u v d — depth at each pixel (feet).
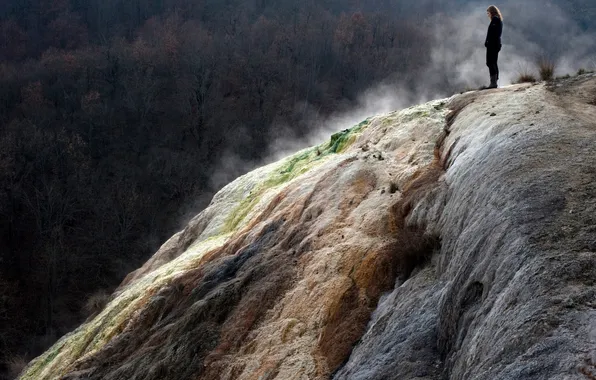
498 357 19.24
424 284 32.32
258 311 42.45
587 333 17.25
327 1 436.35
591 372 15.89
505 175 29.37
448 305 26.43
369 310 36.04
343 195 51.24
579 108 37.22
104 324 65.77
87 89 283.59
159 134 264.93
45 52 331.16
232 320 43.19
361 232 43.70
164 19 376.07
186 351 42.50
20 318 160.25
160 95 290.15
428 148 50.96
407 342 28.12
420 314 29.63
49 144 223.10
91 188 216.13
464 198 33.01
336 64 343.87
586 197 24.27
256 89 301.22
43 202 200.54
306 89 314.55
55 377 62.64
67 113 267.39
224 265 53.83
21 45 342.85
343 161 57.88
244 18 383.24
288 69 319.06
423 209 39.70
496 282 23.07
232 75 307.37
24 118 251.60
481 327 21.99
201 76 282.77
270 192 72.74
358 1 444.96
